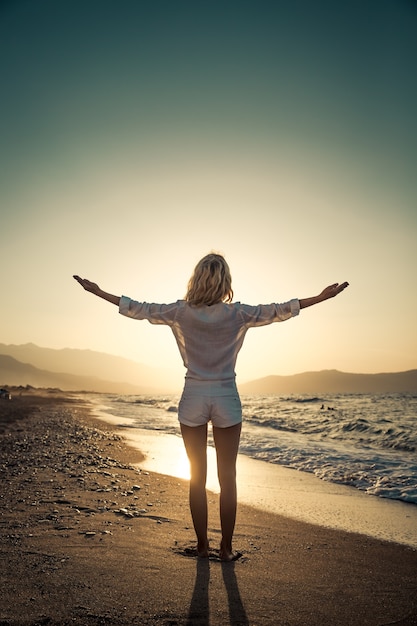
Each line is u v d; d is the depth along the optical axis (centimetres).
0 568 291
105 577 284
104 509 452
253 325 321
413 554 360
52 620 228
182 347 328
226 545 327
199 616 240
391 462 821
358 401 3450
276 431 1457
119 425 1672
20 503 465
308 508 512
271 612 249
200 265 324
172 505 482
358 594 278
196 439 324
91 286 331
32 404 2792
